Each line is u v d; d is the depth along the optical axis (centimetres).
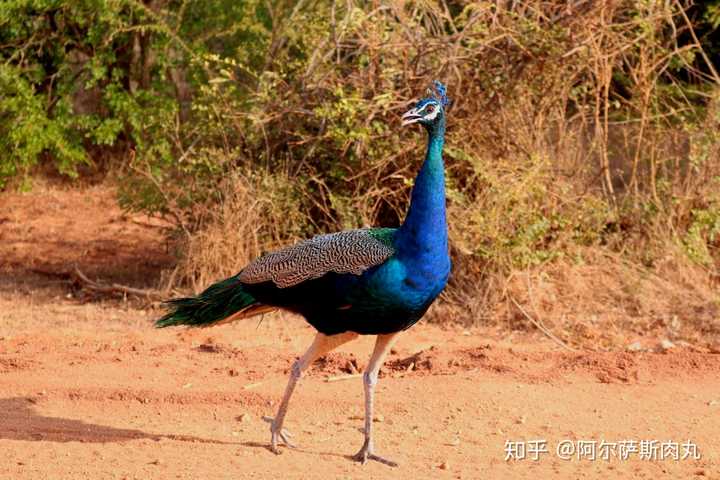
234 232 1741
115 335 1556
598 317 1639
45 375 1333
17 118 2317
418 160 1744
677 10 2161
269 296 1056
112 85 2398
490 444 1096
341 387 1296
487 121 1745
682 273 1762
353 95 1684
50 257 2122
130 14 2336
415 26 1728
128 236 2309
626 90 1953
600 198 1831
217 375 1347
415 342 1537
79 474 966
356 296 1008
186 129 2003
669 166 1964
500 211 1673
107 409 1214
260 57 2028
